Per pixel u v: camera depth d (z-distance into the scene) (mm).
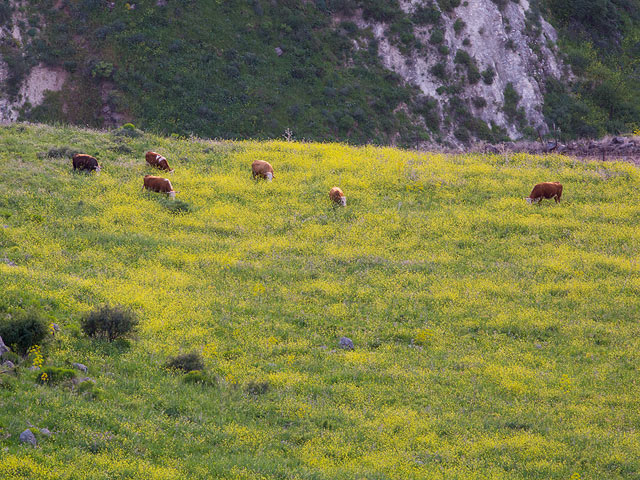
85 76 76562
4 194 26328
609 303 21859
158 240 25031
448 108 80750
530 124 81000
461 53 83750
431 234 27109
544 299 22078
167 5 81250
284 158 35031
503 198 30359
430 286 22719
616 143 40094
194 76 76250
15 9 79812
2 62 76312
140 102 74375
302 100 76875
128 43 78000
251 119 73688
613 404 16125
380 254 25188
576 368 17984
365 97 78812
